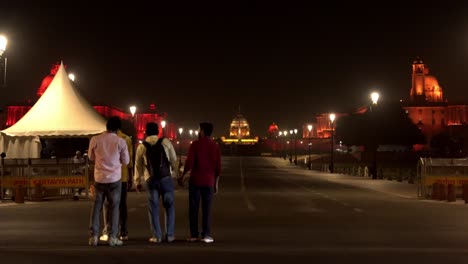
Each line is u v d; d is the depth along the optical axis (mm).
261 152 169750
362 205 23719
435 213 20141
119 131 13562
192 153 12359
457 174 27750
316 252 11180
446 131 159125
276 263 9945
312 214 19766
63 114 28125
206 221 12477
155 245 12008
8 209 21297
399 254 10969
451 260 10328
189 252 11062
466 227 15852
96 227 11938
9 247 11742
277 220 17781
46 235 13875
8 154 28375
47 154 38094
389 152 115688
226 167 88188
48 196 26422
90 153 11828
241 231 14867
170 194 12344
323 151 162250
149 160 12148
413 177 46000
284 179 51656
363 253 11078
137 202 24969
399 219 18062
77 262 9953
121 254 10773
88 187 26453
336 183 44375
